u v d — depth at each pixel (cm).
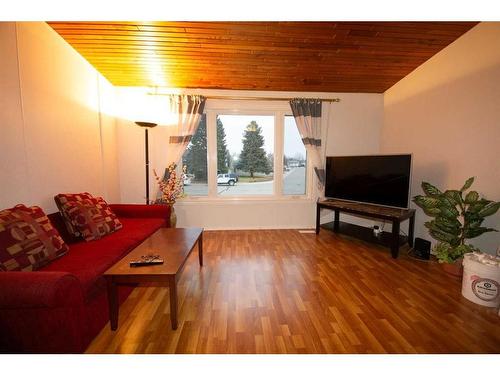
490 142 235
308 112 380
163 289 218
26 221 164
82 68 281
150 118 331
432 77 300
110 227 241
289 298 204
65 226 220
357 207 335
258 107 390
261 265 268
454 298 205
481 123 243
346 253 302
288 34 253
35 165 207
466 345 153
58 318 126
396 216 285
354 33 253
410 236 316
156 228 271
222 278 238
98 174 315
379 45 275
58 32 236
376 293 212
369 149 406
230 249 316
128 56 286
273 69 322
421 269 259
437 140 295
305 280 235
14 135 186
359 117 400
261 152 406
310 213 412
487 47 236
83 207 227
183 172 373
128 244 213
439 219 240
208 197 404
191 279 237
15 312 124
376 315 182
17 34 189
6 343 126
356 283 229
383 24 240
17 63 189
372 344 153
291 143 407
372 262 276
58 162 237
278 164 405
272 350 148
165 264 168
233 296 207
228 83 359
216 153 398
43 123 217
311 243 338
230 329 167
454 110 272
